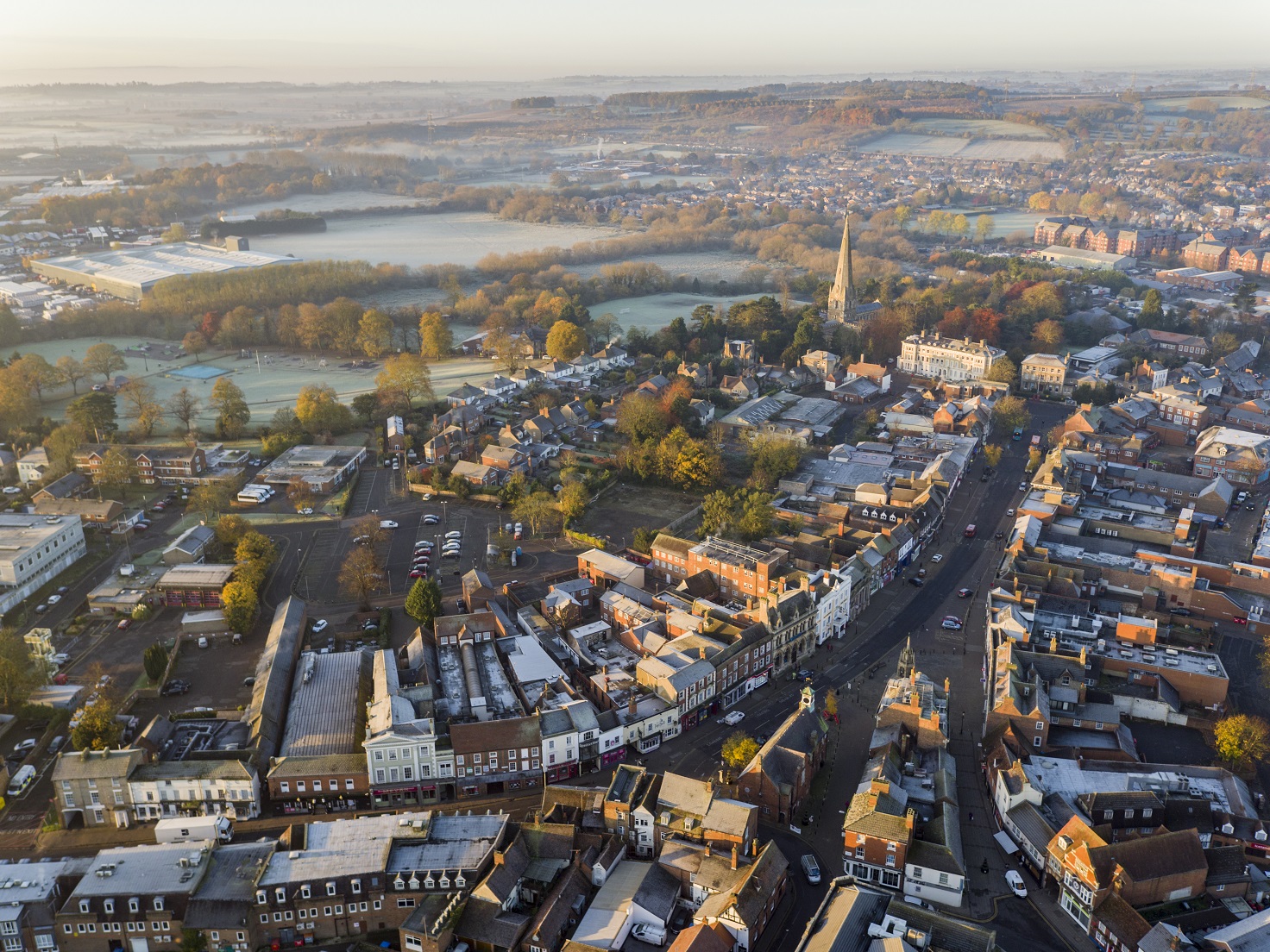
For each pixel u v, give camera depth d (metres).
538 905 171.38
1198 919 167.00
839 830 195.50
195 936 165.88
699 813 182.50
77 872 174.75
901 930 154.88
